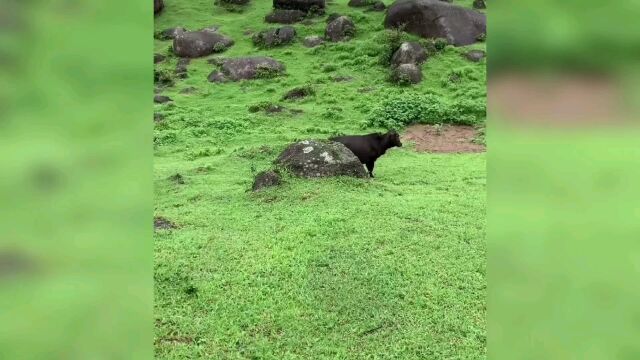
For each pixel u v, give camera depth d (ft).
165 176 27.99
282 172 24.47
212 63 61.36
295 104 48.16
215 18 75.31
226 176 28.19
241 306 13.05
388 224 18.47
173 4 78.28
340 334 11.92
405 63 53.57
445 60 55.31
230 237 17.63
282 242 17.02
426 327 12.07
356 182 24.00
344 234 17.65
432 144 38.37
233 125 41.91
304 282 14.21
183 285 14.01
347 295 13.50
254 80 55.52
